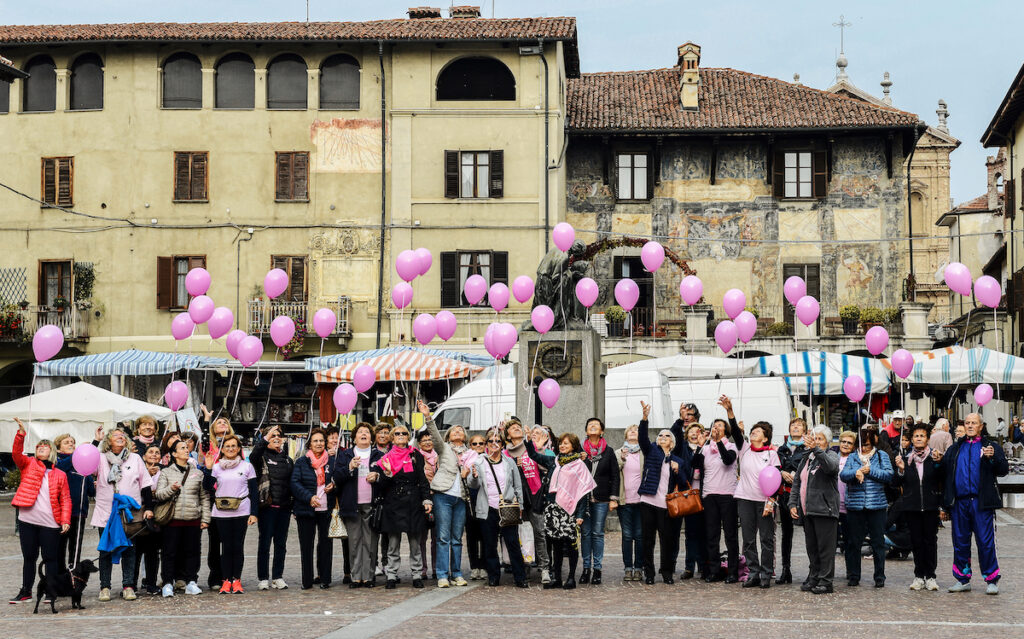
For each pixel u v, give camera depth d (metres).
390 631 12.25
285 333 22.19
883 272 43.38
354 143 41.25
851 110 43.97
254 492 15.80
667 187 43.97
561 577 16.12
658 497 16.27
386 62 41.34
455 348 40.56
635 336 42.16
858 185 43.72
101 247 41.25
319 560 16.25
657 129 43.06
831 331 42.94
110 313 41.16
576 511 15.87
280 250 41.16
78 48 41.69
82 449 14.87
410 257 21.45
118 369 33.81
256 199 41.31
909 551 19.27
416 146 41.09
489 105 41.03
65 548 15.38
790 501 15.42
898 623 12.63
